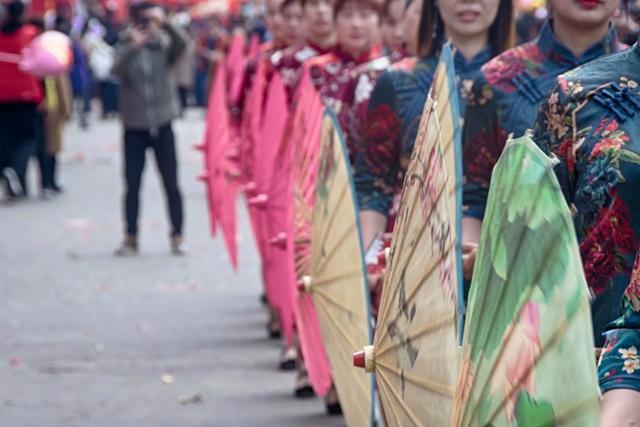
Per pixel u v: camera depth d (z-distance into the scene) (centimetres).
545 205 313
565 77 462
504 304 332
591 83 455
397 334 465
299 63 1170
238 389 1070
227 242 1230
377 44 1053
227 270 1688
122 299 1492
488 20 730
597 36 615
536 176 320
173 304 1460
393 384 472
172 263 1747
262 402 1024
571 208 459
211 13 5475
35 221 2172
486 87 625
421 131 449
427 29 765
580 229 453
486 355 344
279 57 1181
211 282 1603
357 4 1042
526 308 318
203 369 1145
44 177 2469
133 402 1031
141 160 1816
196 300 1484
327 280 688
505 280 333
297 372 1072
